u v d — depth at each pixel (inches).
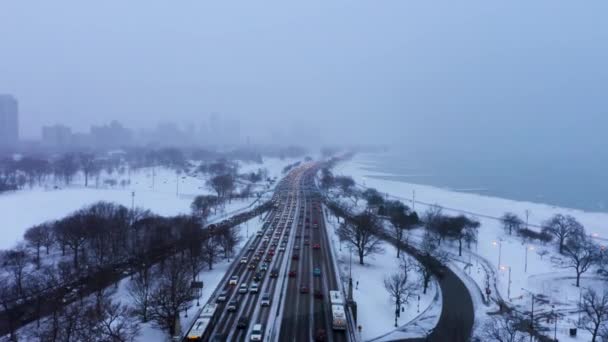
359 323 3782.0
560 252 6368.1
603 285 4987.7
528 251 6402.6
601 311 3590.1
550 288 4879.4
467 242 6565.0
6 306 3503.9
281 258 5669.3
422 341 3464.6
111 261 5103.3
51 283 4227.4
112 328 3351.4
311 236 6929.1
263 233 7135.8
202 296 4244.6
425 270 4788.4
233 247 6013.8
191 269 4756.4
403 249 6284.5
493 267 5639.8
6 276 4495.6
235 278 4697.3
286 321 3700.8
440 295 4549.7
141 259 4717.0
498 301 4407.0
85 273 4603.8
